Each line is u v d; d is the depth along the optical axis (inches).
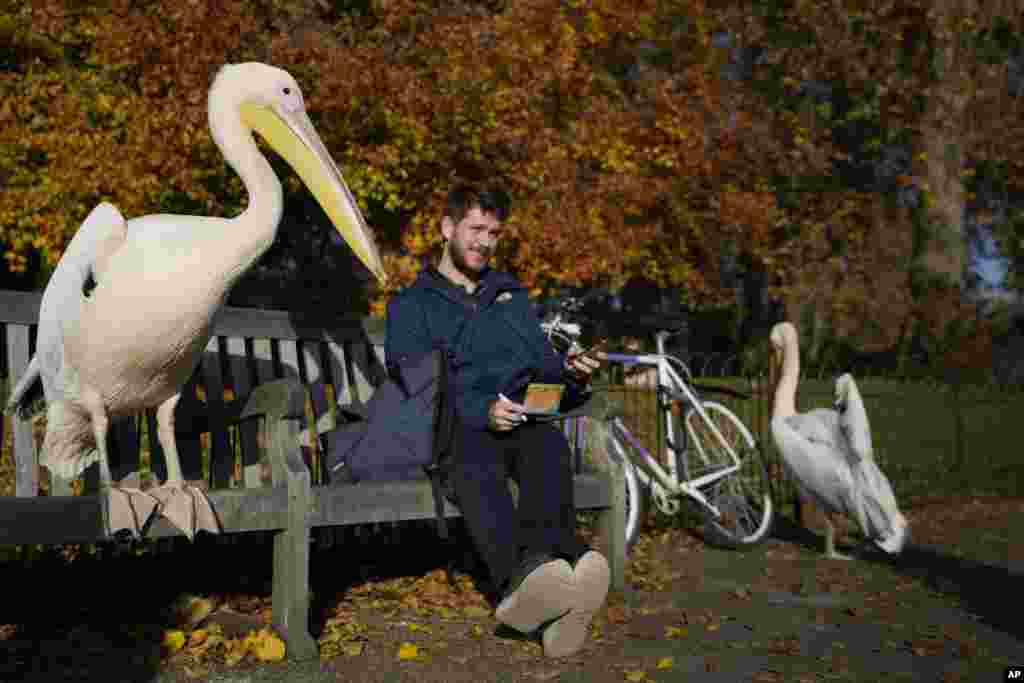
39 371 118.0
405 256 386.9
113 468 142.6
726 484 234.2
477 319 138.8
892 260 674.8
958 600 177.0
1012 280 772.6
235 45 328.5
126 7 341.4
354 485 129.6
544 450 135.3
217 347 158.7
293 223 475.2
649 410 234.7
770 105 643.5
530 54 369.7
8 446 175.9
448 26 357.4
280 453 124.3
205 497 115.0
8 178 371.9
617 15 458.0
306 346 174.2
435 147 360.8
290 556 123.6
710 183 550.0
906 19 652.1
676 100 478.3
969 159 727.7
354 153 351.6
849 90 672.4
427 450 133.5
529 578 118.5
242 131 119.9
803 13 628.1
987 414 376.5
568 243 381.1
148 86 344.8
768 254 617.0
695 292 589.3
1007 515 294.7
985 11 650.2
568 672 124.2
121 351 110.1
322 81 333.7
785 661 133.3
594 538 218.5
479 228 142.5
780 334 227.8
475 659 128.5
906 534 203.8
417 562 189.9
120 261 107.3
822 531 258.8
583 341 254.8
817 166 636.7
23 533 102.6
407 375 135.5
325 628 139.3
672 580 189.6
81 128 356.8
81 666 118.0
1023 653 141.3
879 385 356.5
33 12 350.0
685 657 133.6
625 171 446.9
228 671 118.8
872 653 139.1
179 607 146.5
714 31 583.8
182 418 151.0
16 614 139.9
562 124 439.8
